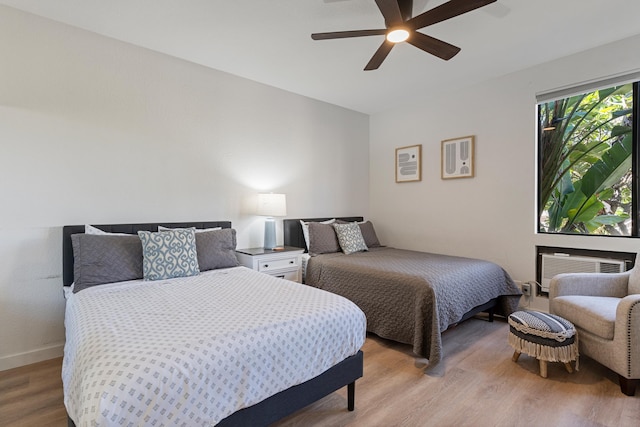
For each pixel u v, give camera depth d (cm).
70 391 127
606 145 297
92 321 154
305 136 411
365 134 488
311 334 160
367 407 186
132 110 279
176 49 287
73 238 229
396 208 459
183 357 122
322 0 218
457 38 270
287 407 151
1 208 226
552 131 328
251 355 137
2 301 228
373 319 274
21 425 168
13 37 228
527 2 221
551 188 330
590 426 168
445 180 402
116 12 232
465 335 290
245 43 276
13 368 230
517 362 239
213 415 124
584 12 234
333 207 446
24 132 233
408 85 374
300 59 306
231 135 342
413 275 254
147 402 109
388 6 178
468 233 381
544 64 318
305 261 349
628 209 286
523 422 172
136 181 282
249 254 317
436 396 197
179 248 249
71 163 251
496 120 354
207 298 191
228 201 342
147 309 171
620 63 275
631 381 193
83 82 255
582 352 223
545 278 324
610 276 252
